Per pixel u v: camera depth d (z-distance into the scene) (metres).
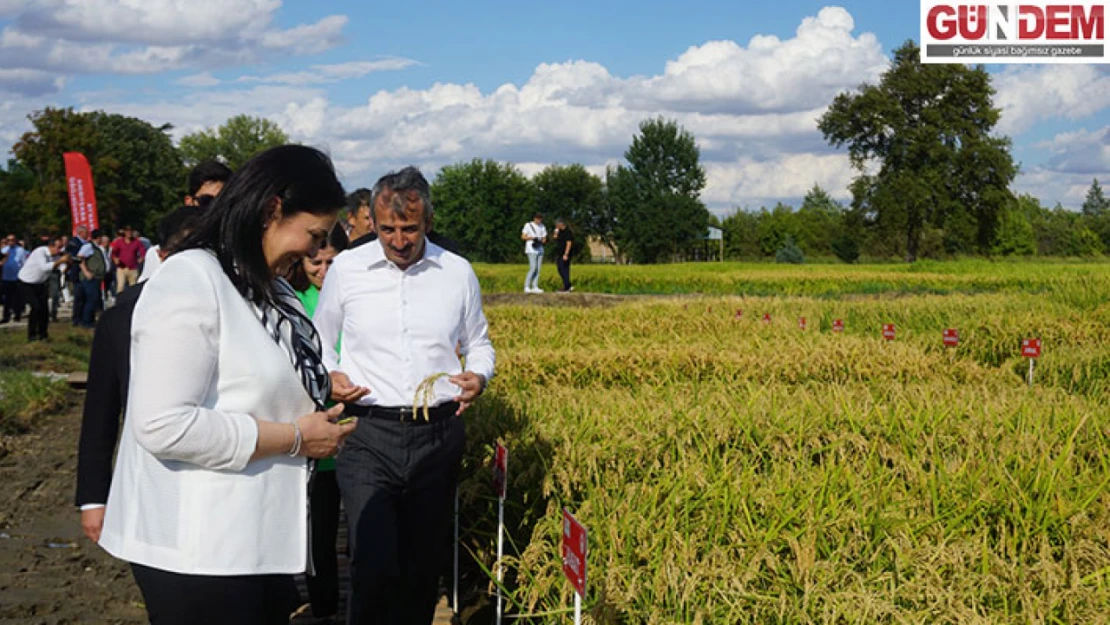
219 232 2.94
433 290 4.89
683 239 98.94
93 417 3.14
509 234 105.31
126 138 82.69
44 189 64.81
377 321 4.80
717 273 44.06
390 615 5.00
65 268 24.33
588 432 6.00
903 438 6.02
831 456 5.49
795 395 7.79
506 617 5.24
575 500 5.44
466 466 6.20
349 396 4.47
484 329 5.20
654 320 17.20
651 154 99.00
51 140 65.69
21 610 5.66
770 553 4.27
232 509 2.84
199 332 2.79
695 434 6.04
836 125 84.06
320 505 5.52
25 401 11.55
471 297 5.07
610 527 4.60
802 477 5.23
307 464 3.04
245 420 2.82
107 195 77.12
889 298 26.22
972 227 82.56
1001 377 11.58
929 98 82.69
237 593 2.86
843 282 38.78
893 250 94.94
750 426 6.16
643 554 4.48
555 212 108.06
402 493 4.79
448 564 6.04
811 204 151.50
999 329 15.12
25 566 6.45
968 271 49.50
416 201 4.74
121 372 3.09
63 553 6.76
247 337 2.89
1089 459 6.01
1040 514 4.83
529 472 5.48
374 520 4.63
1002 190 80.81
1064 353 12.29
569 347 13.76
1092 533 4.62
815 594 3.93
